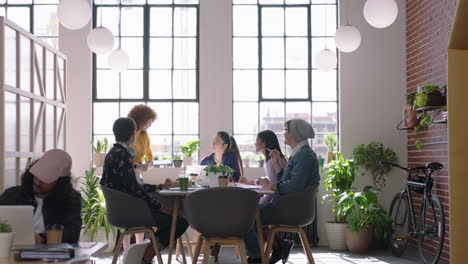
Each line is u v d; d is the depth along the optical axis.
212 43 8.30
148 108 6.52
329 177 7.90
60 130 7.38
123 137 4.98
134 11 8.50
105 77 8.43
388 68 8.27
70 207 3.31
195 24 8.53
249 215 4.55
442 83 6.89
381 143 8.12
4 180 5.45
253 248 5.90
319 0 8.57
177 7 8.51
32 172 3.18
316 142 8.51
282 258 5.96
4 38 5.50
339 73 8.35
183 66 8.50
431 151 7.27
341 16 8.29
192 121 8.48
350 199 7.38
